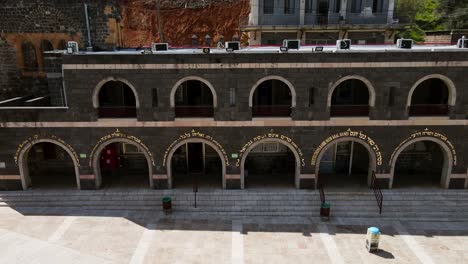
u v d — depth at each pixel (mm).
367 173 27141
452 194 23953
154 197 24047
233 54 22109
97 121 23469
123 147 27000
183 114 23750
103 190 24656
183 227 21438
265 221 22109
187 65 22391
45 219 22203
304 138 23672
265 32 32031
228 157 24062
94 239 20188
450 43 27984
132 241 20031
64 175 27375
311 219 22328
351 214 22672
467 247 19594
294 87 22734
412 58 22047
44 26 28109
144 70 22500
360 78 22531
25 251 19078
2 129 23594
